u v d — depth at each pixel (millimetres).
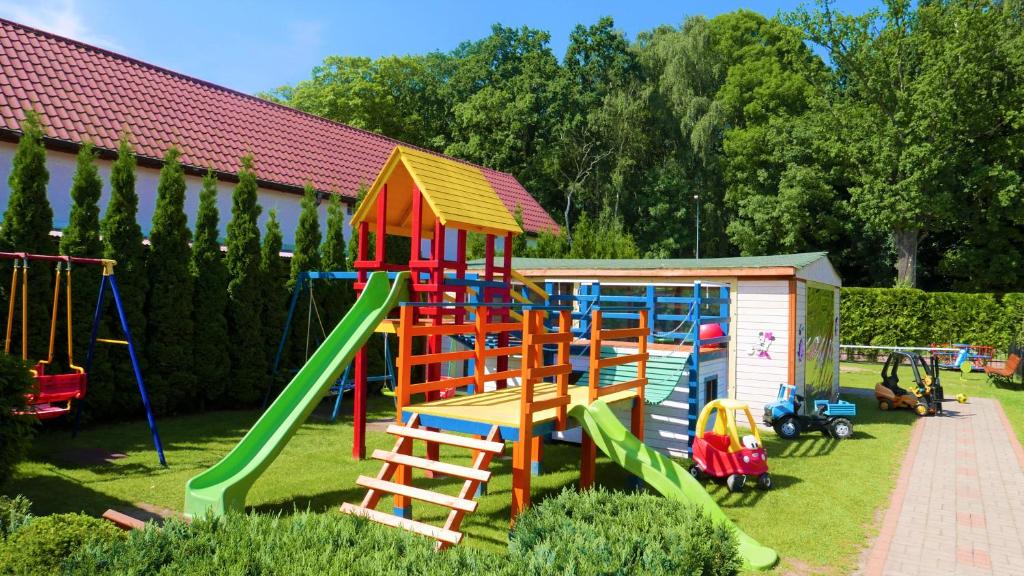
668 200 39844
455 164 10594
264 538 4133
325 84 39219
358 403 9414
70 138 13359
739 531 6527
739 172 38812
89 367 9875
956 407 16109
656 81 41906
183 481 7930
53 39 15797
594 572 3670
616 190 39875
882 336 27891
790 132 35688
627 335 8367
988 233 31422
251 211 13672
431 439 6469
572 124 39344
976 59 28344
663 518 4680
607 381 10195
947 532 6949
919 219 29922
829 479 9070
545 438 11367
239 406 13586
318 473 8602
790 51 40219
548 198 41469
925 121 28016
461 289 10055
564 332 7207
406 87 41281
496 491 8148
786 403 12094
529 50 45000
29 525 4266
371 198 10008
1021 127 29219
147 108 16188
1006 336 26422
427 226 11242
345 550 3982
